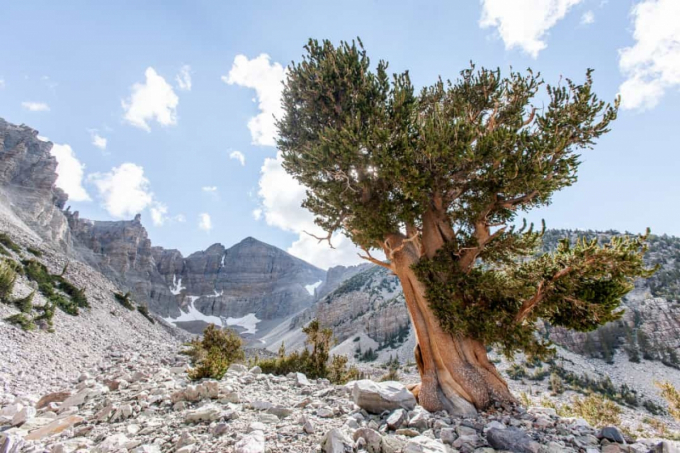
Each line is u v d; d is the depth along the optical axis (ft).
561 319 35.73
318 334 61.62
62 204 557.33
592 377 234.17
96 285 163.84
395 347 366.22
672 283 339.16
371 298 517.14
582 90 34.91
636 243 30.63
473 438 21.86
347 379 58.65
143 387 34.78
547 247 339.77
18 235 174.81
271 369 57.06
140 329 140.46
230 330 84.02
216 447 17.65
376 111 36.01
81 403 30.60
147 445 18.22
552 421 27.89
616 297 32.07
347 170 37.60
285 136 49.39
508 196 36.32
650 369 258.98
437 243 38.04
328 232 45.52
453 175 35.63
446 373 33.06
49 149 501.56
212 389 29.48
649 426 76.13
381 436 18.26
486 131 34.55
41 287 104.32
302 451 17.28
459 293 34.14
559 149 31.94
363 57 43.83
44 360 52.34
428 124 32.73
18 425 25.20
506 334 32.22
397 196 38.58
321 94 43.16
